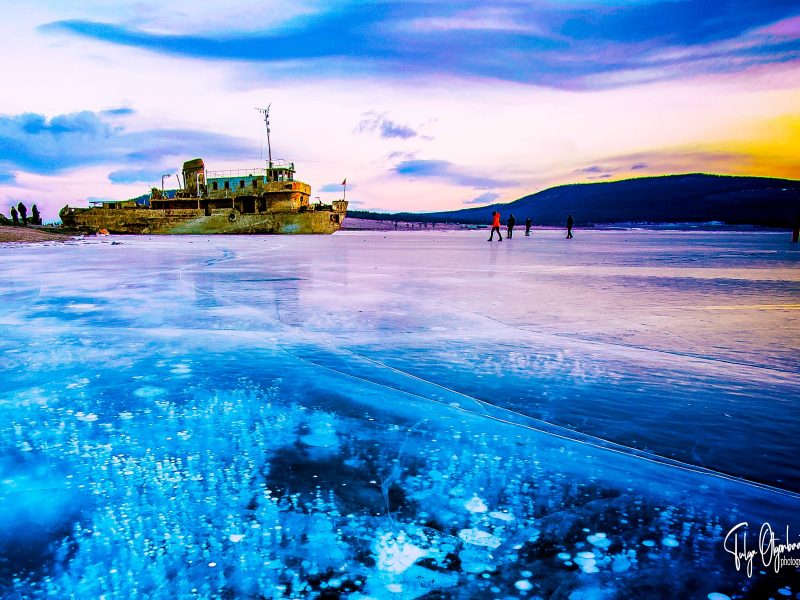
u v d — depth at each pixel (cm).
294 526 108
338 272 813
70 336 314
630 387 215
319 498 119
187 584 89
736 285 638
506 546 102
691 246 2019
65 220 5762
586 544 102
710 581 90
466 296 516
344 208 5978
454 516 112
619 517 113
